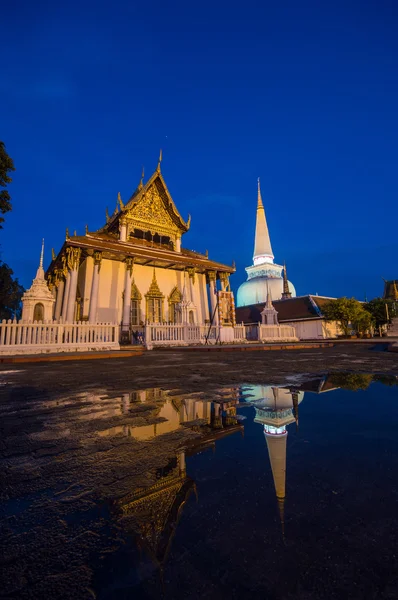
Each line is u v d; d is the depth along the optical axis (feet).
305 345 57.77
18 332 44.29
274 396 12.18
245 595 2.80
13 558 3.40
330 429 7.88
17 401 12.32
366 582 2.96
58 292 90.07
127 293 77.30
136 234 97.71
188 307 80.74
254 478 5.19
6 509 4.46
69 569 3.22
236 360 30.40
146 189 93.50
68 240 67.77
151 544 3.59
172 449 6.74
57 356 37.81
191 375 19.35
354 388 13.58
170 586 2.94
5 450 6.91
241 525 3.88
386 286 203.00
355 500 4.42
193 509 4.28
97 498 4.75
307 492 4.69
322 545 3.48
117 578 3.06
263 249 219.20
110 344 52.34
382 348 47.55
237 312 172.14
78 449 6.91
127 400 12.14
